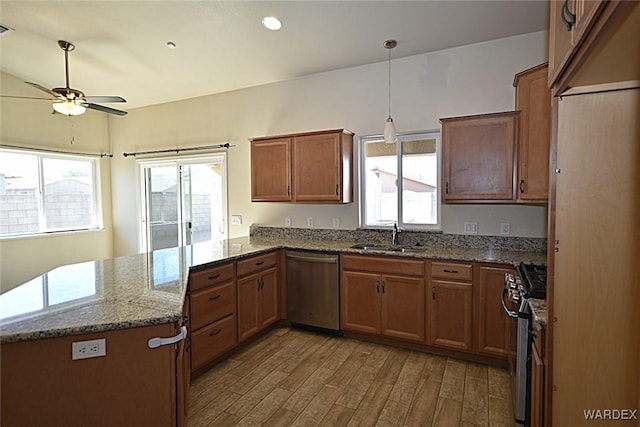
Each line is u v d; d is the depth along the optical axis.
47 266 4.86
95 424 1.42
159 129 5.21
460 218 3.40
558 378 1.36
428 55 3.47
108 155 5.62
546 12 2.75
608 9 0.82
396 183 3.75
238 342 3.08
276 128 4.32
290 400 2.38
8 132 4.44
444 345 2.95
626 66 1.11
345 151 3.69
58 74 4.24
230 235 4.72
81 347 1.40
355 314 3.31
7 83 4.41
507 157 2.87
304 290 3.56
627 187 1.27
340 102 3.92
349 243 3.81
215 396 2.42
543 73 2.58
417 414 2.21
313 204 4.13
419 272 3.02
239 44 3.38
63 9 2.92
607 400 1.31
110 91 4.67
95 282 2.11
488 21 2.89
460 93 3.35
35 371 1.34
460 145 3.03
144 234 5.49
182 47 3.47
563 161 1.33
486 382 2.58
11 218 4.58
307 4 2.74
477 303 2.81
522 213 3.16
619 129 1.27
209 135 4.82
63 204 5.14
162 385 1.51
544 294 1.83
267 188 4.00
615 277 1.29
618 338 1.30
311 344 3.28
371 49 3.41
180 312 1.56
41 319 1.46
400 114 3.62
